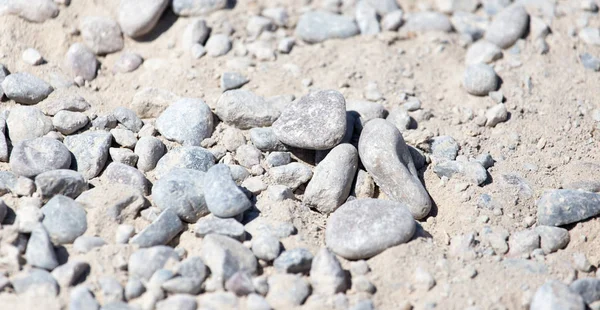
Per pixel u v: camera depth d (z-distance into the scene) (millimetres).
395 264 799
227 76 919
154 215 820
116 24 956
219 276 783
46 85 898
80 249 797
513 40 966
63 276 778
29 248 789
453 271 802
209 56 949
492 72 925
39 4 944
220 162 865
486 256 817
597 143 896
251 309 771
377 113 894
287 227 817
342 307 779
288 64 947
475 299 787
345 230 810
